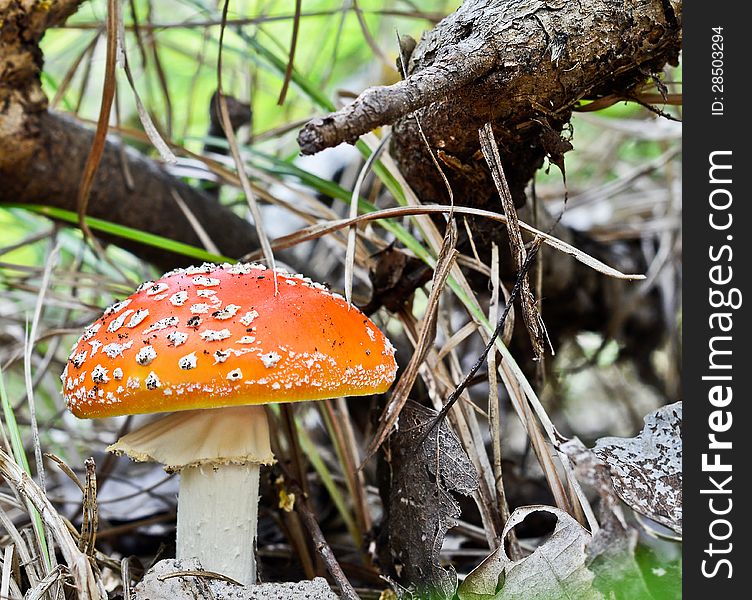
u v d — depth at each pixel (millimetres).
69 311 695
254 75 724
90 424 737
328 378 507
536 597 502
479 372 722
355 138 493
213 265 535
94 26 654
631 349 723
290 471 592
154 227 642
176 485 648
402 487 545
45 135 602
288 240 575
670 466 522
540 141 538
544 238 521
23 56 583
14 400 742
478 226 566
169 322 503
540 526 619
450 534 617
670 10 522
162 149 534
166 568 514
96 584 509
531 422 540
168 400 498
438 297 539
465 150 544
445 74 504
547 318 679
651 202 811
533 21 516
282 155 828
